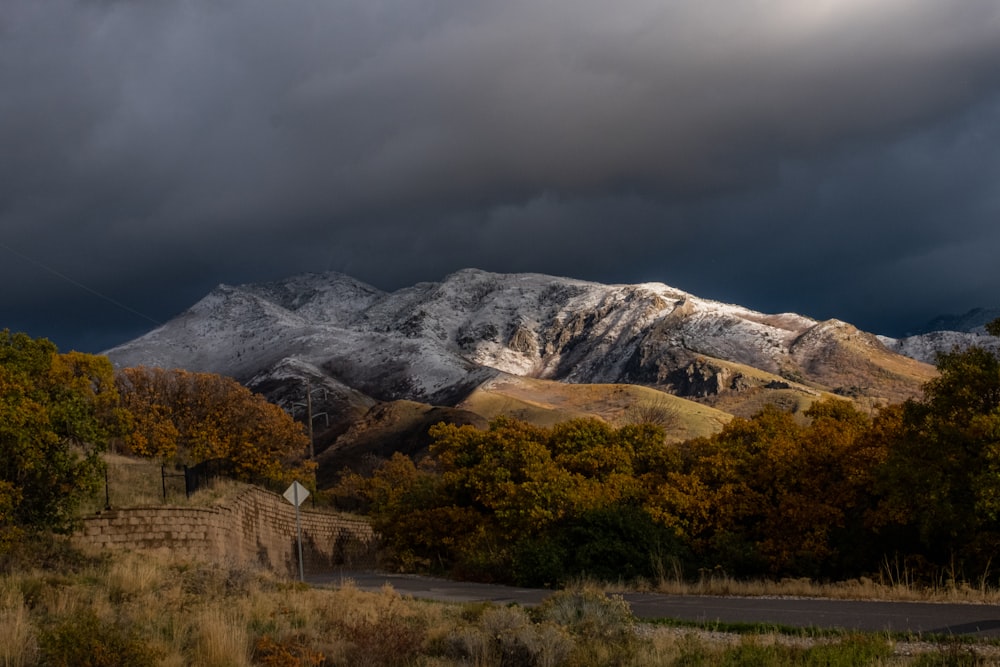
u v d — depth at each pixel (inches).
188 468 1401.3
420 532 1660.9
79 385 997.8
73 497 898.1
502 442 1667.1
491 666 536.4
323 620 677.3
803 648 529.3
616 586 1117.7
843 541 1109.7
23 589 676.1
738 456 1316.4
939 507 929.5
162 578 811.4
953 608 698.8
